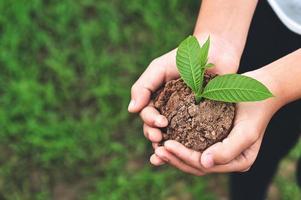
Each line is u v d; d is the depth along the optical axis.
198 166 0.48
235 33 0.54
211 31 0.54
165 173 0.83
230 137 0.47
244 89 0.45
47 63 0.93
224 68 0.52
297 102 0.61
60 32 0.97
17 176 0.84
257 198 0.73
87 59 0.93
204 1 0.56
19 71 0.91
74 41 0.96
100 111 0.89
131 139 0.87
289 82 0.49
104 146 0.86
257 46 0.61
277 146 0.66
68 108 0.90
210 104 0.47
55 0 1.00
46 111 0.89
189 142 0.48
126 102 0.89
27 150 0.85
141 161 0.86
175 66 0.51
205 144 0.47
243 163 0.50
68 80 0.92
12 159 0.85
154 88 0.52
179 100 0.48
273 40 0.60
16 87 0.89
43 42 0.96
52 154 0.84
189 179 0.84
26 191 0.83
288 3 0.54
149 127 0.50
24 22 0.96
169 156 0.49
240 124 0.47
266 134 0.65
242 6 0.55
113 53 0.96
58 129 0.86
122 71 0.93
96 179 0.84
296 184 0.83
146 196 0.82
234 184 0.72
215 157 0.47
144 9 0.99
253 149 0.50
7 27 0.95
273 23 0.59
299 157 0.78
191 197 0.82
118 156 0.86
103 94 0.90
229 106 0.47
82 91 0.91
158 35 0.96
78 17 0.99
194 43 0.46
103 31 0.97
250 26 0.60
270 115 0.49
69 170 0.85
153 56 0.94
